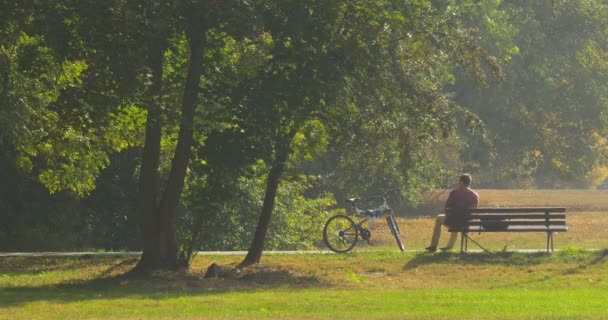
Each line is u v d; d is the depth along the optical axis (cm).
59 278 5041
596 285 4706
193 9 4522
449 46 5294
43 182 7506
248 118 4872
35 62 5031
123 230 8969
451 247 6006
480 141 13400
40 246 8338
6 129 6038
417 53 5366
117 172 8931
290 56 4766
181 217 7775
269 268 5344
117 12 4303
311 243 8869
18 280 4969
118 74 4362
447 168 13375
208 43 4938
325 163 10719
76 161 7300
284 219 8456
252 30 4609
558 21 13862
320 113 4900
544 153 14375
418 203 12038
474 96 12988
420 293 4144
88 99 4603
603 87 13900
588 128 14112
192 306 3672
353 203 6462
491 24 11819
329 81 4741
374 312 3406
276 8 4700
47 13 4400
